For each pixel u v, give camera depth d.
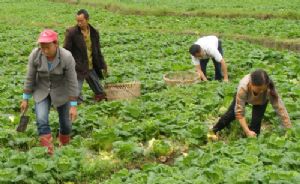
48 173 7.60
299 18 24.69
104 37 20.84
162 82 13.11
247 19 24.39
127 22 25.39
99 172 8.08
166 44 18.95
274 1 31.39
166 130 9.58
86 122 10.09
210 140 9.14
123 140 9.23
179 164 7.80
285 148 7.93
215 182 6.89
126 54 17.20
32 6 34.19
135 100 11.84
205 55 12.38
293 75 13.48
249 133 8.45
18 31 22.98
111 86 12.33
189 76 13.08
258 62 14.72
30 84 8.26
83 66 11.23
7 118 10.39
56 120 9.94
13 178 7.43
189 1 33.19
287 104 10.10
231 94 11.18
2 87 13.02
